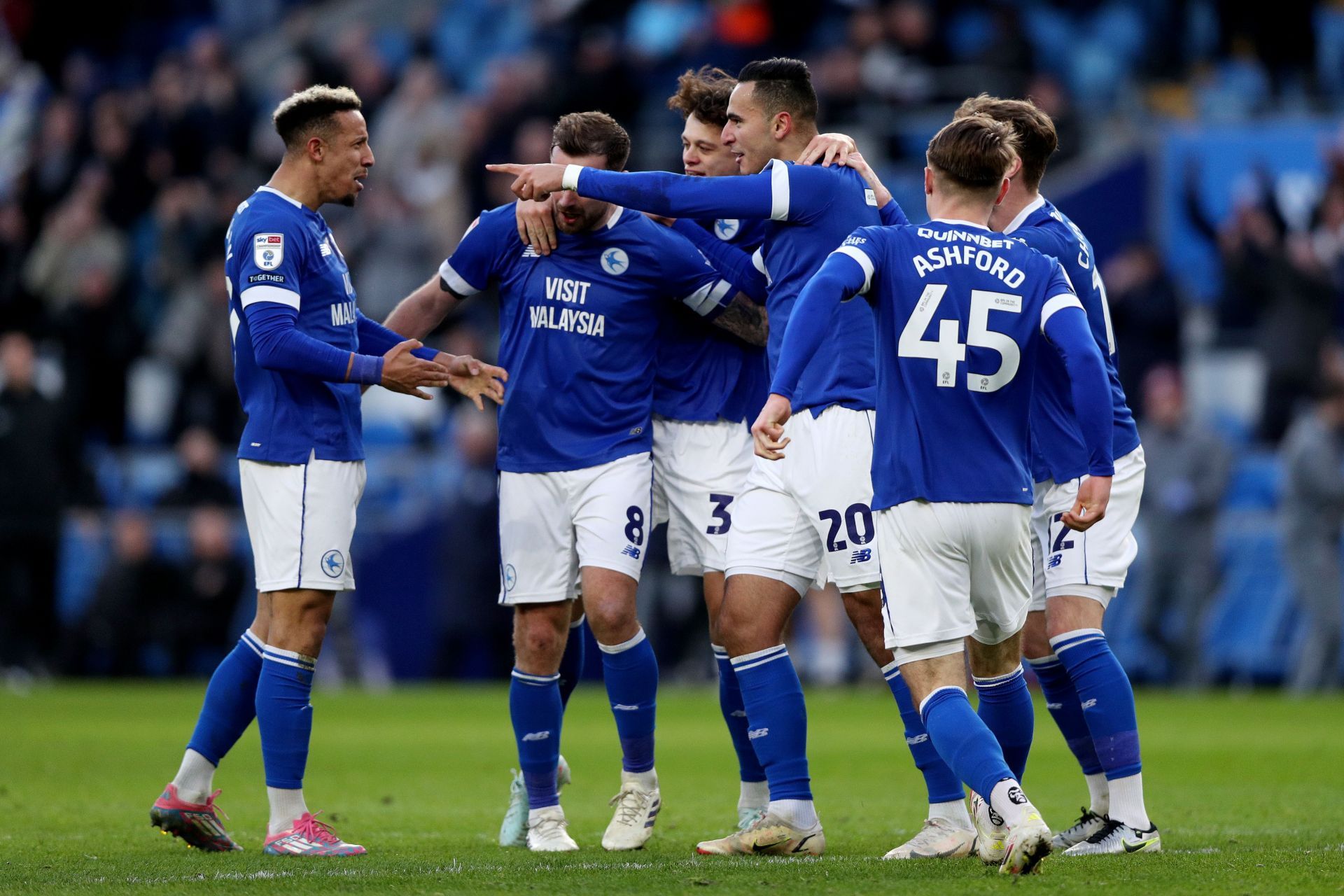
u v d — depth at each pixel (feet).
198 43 223.10
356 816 75.20
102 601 173.27
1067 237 62.49
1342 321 183.11
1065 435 61.46
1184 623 163.63
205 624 173.99
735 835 59.98
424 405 190.39
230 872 54.95
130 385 201.16
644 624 171.12
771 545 61.26
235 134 216.33
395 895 48.32
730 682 67.05
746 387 68.28
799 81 64.39
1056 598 61.26
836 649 169.78
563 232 65.16
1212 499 162.09
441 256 196.24
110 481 186.39
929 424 52.60
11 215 218.79
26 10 253.65
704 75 69.62
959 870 52.49
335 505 62.39
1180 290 174.81
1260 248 180.14
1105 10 221.87
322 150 63.00
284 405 62.28
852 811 77.05
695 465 67.82
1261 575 164.25
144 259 212.64
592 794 86.79
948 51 203.41
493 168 62.08
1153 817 73.05
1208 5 217.56
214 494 174.81
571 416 64.44
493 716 136.36
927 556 52.47
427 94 205.87
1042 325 53.36
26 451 174.09
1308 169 185.37
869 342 60.90
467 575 166.09
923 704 52.39
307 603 62.03
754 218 62.23
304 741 61.93
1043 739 118.73
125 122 216.74
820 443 60.34
